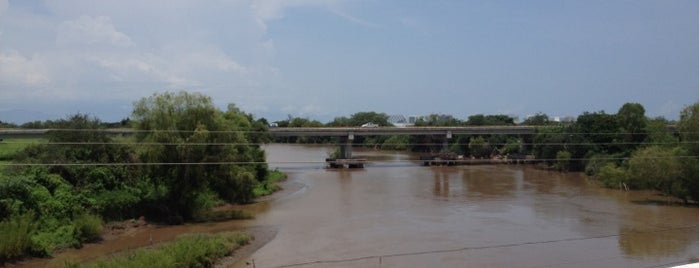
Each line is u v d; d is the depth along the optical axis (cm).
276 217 5884
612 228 5169
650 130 9656
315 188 8481
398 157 15162
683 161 6569
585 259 4019
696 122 6725
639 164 6925
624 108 10738
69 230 4425
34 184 4659
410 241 4647
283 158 14100
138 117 5662
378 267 3809
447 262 3938
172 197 5644
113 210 5191
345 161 11950
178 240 4278
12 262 3772
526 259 4022
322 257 4116
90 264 3566
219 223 5528
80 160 5462
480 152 14112
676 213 6022
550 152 11444
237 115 9588
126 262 3459
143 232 5066
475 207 6462
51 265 3822
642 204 6688
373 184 8900
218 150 5762
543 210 6225
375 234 4941
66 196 4775
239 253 4244
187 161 5506
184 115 5728
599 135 10456
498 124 17988
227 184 6419
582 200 7025
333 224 5444
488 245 4481
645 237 4756
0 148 6600
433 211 6184
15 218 4081
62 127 5494
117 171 5578
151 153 5431
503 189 8175
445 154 12850
